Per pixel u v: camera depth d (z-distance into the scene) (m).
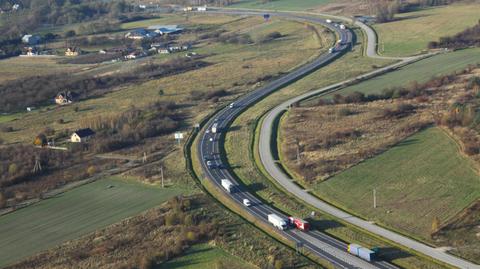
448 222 143.25
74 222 163.62
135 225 157.25
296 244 139.12
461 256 128.50
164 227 154.50
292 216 154.62
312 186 172.62
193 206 165.62
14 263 142.62
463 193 157.50
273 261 131.50
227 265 132.75
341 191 166.75
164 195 176.75
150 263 134.38
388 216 149.50
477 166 172.75
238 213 162.00
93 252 144.00
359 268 127.62
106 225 159.12
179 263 135.88
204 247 142.12
